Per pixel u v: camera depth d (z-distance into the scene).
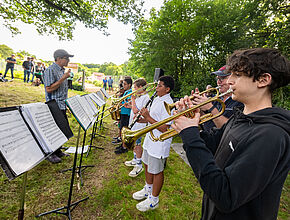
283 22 3.61
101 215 1.75
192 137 0.69
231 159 0.63
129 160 2.97
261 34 4.06
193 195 2.22
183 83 4.91
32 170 2.28
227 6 4.60
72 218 1.67
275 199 0.58
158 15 5.44
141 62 6.35
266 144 0.53
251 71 0.63
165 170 2.76
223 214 0.67
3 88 5.93
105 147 3.46
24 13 6.77
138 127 2.66
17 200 1.75
